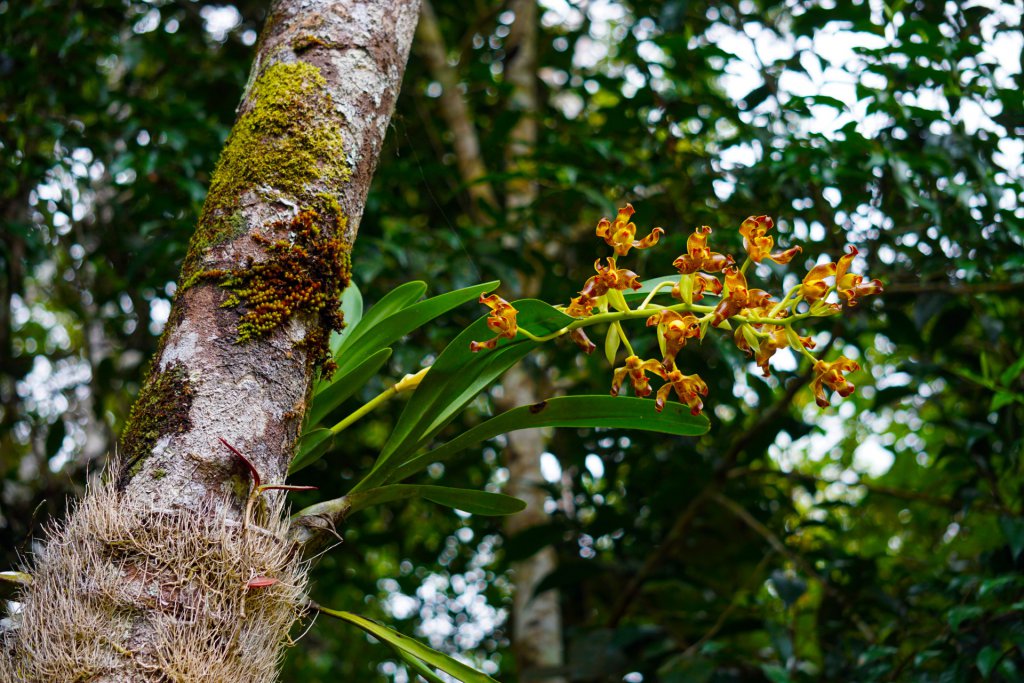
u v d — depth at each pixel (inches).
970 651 86.7
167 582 35.3
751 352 43.6
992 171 99.3
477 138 157.5
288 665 170.4
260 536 37.7
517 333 44.8
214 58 133.0
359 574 151.1
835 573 125.6
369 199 118.3
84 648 33.8
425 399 47.8
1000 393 89.7
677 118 118.0
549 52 157.2
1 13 116.7
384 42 49.6
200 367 39.5
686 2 113.4
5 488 119.4
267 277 41.8
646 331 106.8
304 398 42.4
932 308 102.2
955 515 116.0
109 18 130.7
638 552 131.7
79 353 147.2
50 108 117.6
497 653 171.3
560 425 48.7
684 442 128.0
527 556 119.3
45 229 120.6
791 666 101.8
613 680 125.4
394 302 55.9
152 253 108.5
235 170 44.3
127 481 37.4
